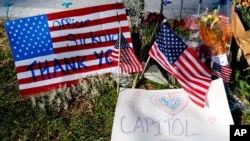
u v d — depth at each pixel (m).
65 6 4.00
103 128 2.92
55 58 3.12
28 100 3.09
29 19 3.02
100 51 3.21
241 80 3.20
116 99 3.12
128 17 3.52
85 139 2.84
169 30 2.83
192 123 2.87
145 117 2.90
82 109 3.04
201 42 3.29
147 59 3.30
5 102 3.08
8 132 2.86
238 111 3.05
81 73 3.22
